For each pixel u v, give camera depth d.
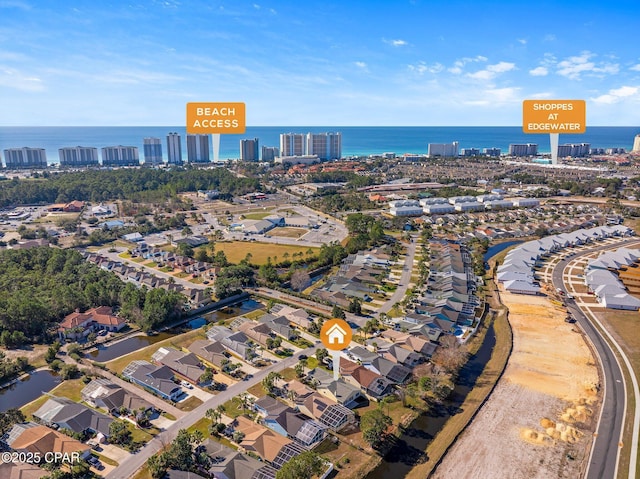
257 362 112.75
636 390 100.94
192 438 80.44
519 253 196.50
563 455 81.12
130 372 104.75
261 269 171.00
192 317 140.75
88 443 82.88
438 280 167.00
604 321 136.38
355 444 84.00
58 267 173.25
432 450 82.19
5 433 83.00
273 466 77.25
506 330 129.25
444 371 106.88
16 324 123.88
